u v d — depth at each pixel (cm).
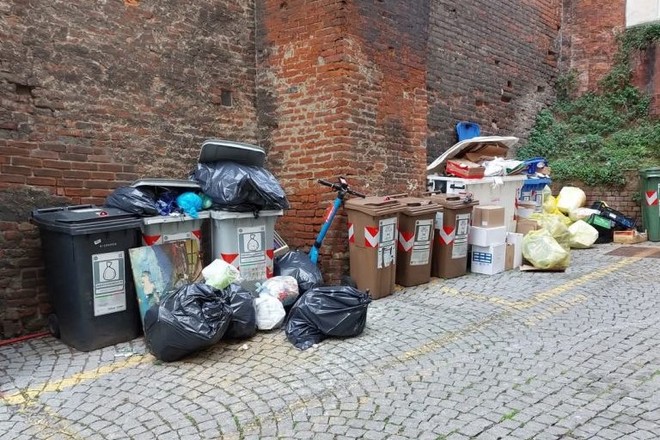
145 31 579
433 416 335
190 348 420
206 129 640
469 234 723
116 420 342
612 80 1189
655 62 1150
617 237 959
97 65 540
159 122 593
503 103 1059
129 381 396
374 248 587
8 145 482
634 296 590
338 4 618
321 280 583
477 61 978
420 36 738
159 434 324
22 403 366
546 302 576
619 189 1045
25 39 489
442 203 680
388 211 588
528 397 357
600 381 378
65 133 519
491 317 530
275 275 584
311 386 383
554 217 844
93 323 453
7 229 484
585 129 1189
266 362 426
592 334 473
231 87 666
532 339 466
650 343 446
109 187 553
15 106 486
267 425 331
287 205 571
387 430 320
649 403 343
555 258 708
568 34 1239
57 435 326
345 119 627
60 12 512
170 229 504
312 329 466
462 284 661
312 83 645
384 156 685
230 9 662
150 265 482
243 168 550
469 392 367
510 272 724
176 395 373
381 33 675
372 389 377
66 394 378
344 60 622
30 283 499
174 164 608
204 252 551
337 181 630
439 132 895
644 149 1077
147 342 436
